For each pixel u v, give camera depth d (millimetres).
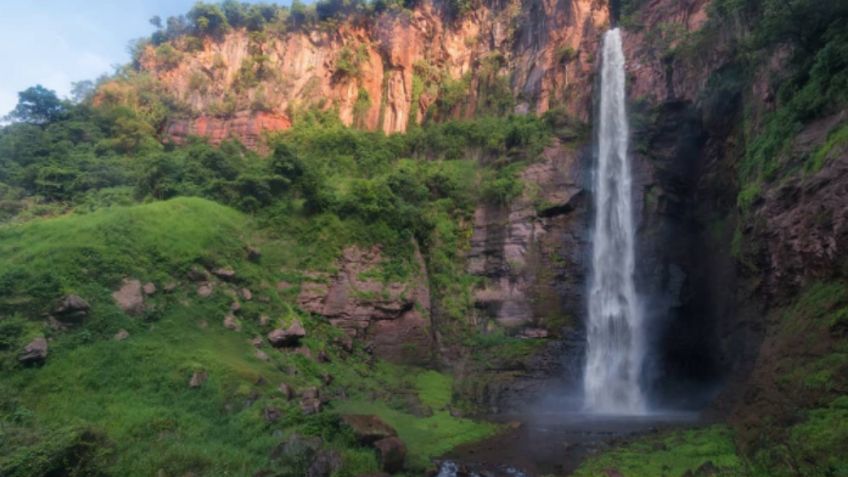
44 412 14117
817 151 15531
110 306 17969
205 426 14555
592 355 27125
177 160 29672
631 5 35906
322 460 12867
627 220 29484
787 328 14688
